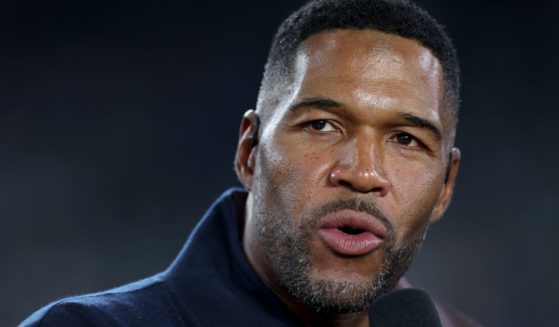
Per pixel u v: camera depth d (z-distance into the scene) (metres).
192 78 28.56
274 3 28.12
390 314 4.84
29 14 28.50
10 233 28.39
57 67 28.69
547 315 27.23
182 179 28.62
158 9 28.48
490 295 27.72
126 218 28.62
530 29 27.16
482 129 27.62
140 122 28.69
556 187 27.19
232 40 28.42
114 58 28.69
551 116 27.20
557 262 27.20
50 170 28.62
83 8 28.52
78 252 28.48
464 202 27.86
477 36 27.47
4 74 28.58
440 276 27.97
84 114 28.75
